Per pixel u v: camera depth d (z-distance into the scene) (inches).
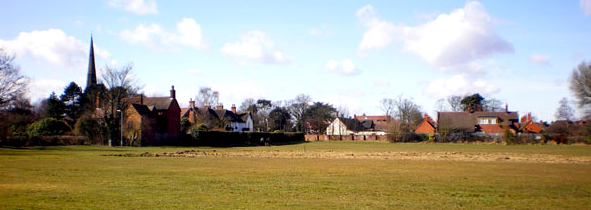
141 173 975.0
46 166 1109.1
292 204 597.6
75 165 1154.0
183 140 2810.0
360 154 1883.6
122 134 2518.5
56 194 658.8
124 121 2711.6
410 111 4724.4
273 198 648.4
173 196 654.5
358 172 1048.8
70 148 2171.5
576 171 1115.3
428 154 1893.5
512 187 798.5
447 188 777.6
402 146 2874.0
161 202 599.8
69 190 702.5
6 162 1221.1
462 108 6023.6
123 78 2721.5
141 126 2647.6
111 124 2600.9
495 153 1977.1
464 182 865.5
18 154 1594.5
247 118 5132.9
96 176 904.9
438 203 621.3
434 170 1117.1
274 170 1083.3
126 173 969.5
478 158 1625.2
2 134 2193.7
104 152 1829.5
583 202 642.8
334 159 1537.9
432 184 830.5
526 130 4244.6
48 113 3690.9
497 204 619.8
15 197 624.7
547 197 688.4
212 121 4084.6
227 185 788.6
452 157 1683.1
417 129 4163.4
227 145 2928.2
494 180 902.4
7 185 753.6
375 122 7057.1
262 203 602.9
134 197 639.8
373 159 1549.0
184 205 578.6
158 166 1164.5
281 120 5290.4
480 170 1126.4
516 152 2063.2
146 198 631.8
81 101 3663.9
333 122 5374.0
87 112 2733.8
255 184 806.5
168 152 1915.6
